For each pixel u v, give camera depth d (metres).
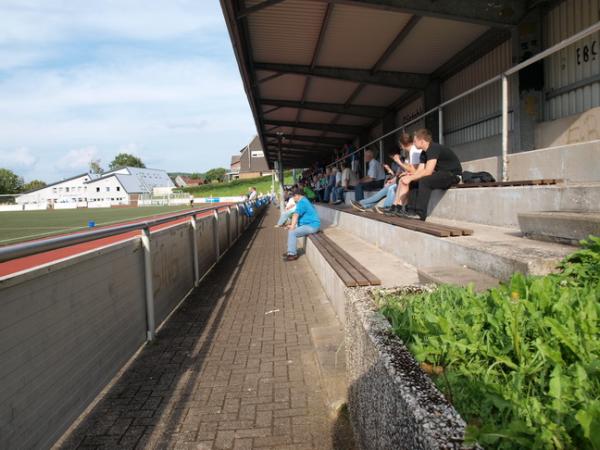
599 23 3.67
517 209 4.50
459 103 11.78
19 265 10.44
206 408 3.00
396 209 6.88
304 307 5.43
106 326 3.41
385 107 16.83
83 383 2.97
